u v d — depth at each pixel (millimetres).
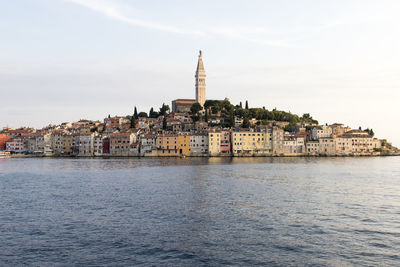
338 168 194125
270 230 66125
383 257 53469
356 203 90125
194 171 175500
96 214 79125
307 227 67875
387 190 111750
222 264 51438
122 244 59219
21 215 79000
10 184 131625
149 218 75125
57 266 51188
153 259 53250
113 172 175625
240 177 147375
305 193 105750
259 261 52312
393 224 69875
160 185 124062
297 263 51594
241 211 81062
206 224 70312
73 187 121812
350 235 63031
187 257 53812
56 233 65250
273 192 107562
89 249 57188
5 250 57094
